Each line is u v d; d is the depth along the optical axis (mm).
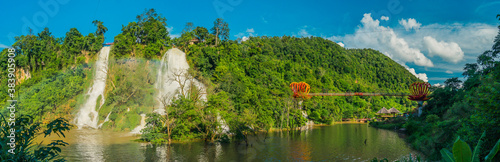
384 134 54656
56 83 69688
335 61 165875
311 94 78562
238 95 60500
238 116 48469
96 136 46062
